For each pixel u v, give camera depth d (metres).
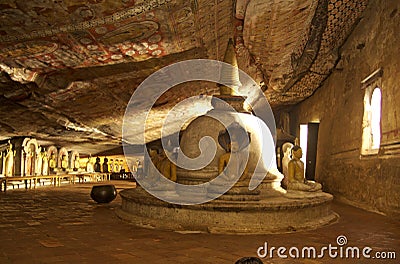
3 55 10.27
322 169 16.64
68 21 8.91
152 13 9.05
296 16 11.41
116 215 8.85
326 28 12.75
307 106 19.61
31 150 19.08
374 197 10.71
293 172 8.95
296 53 14.13
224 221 7.33
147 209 7.98
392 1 10.23
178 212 7.56
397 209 9.17
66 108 15.00
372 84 11.44
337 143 14.75
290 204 7.45
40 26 8.99
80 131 18.77
